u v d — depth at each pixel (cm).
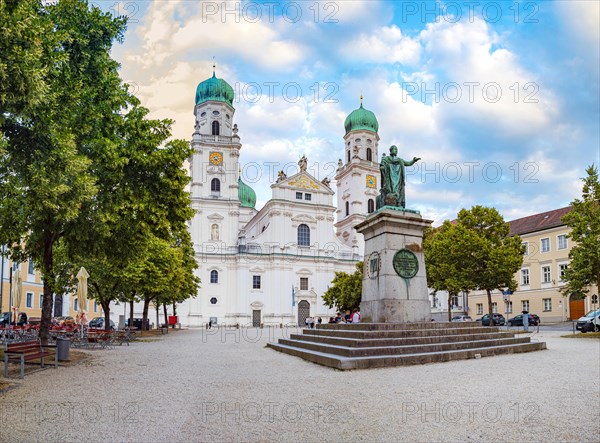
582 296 3011
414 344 1609
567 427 742
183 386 1098
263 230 7756
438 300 6594
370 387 1070
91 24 1673
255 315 7006
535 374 1252
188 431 715
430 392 1005
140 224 1811
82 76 1641
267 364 1530
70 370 1380
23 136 1184
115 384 1127
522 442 669
